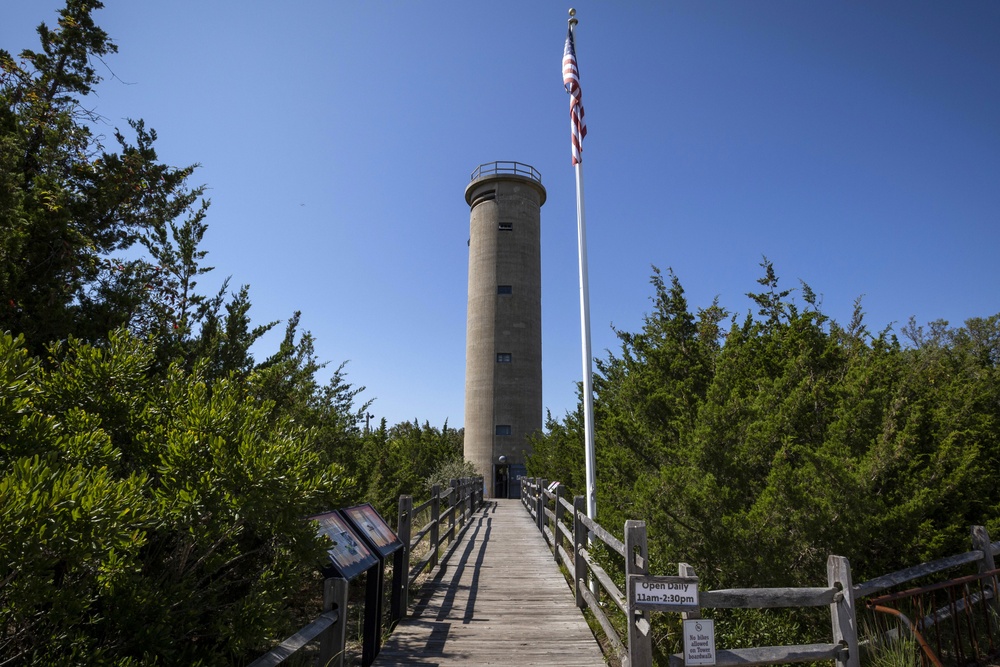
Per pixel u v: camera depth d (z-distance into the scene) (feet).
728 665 14.47
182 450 11.84
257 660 10.50
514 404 122.01
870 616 20.77
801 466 23.07
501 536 48.83
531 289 129.39
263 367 24.84
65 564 8.81
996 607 20.42
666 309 32.91
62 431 11.18
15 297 16.90
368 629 18.95
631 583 14.94
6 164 16.92
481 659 19.30
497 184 133.08
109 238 22.43
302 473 12.77
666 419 28.43
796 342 28.84
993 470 25.00
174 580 12.48
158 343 20.04
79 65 22.52
